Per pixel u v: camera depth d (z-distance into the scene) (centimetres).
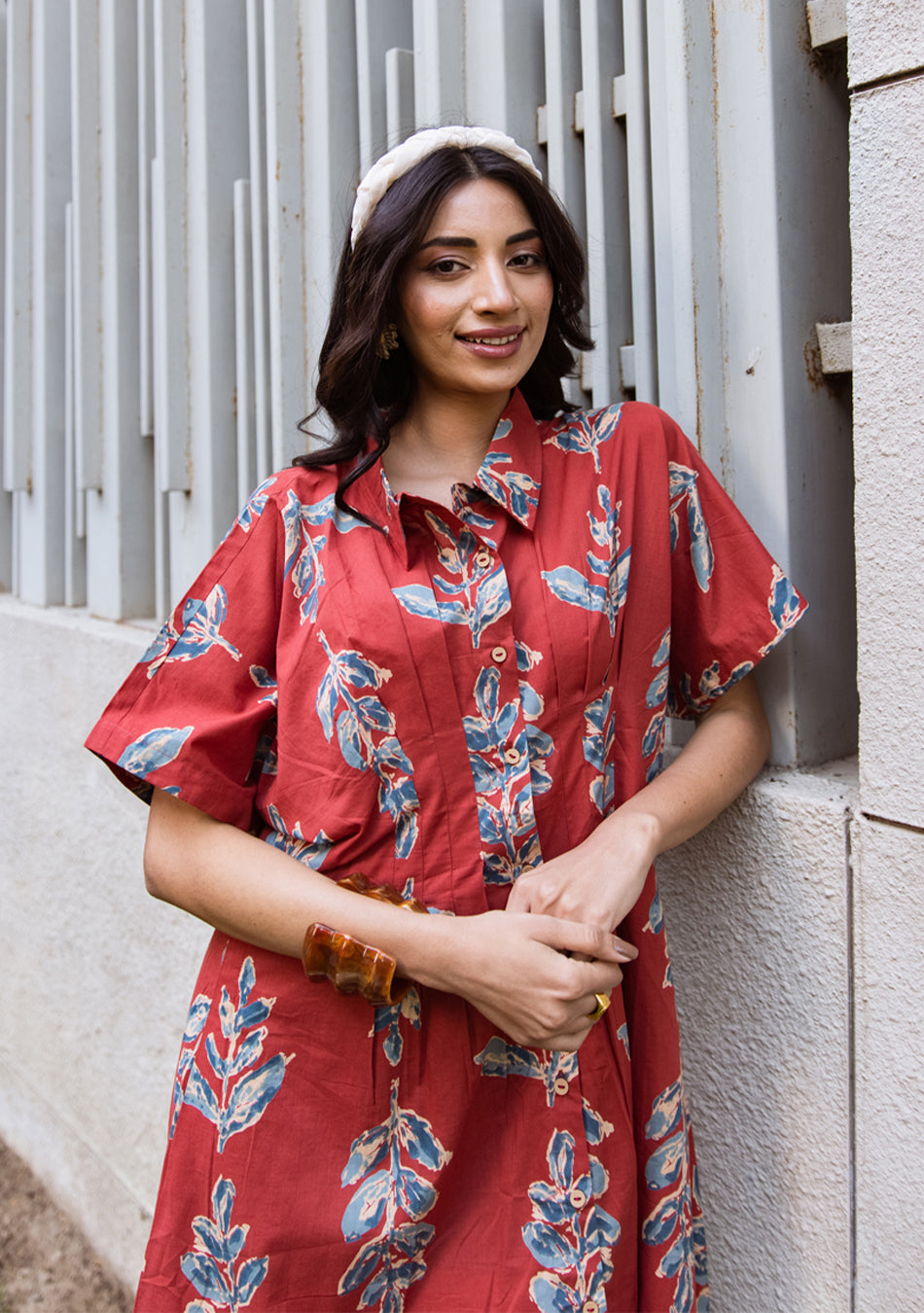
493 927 101
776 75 127
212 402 213
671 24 131
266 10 190
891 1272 121
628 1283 114
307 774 113
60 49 267
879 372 110
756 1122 135
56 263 272
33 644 269
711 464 134
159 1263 120
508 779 109
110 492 246
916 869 114
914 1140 117
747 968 134
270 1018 115
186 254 219
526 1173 112
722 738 121
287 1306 113
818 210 132
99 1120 259
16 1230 268
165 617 232
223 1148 116
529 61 162
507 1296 112
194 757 114
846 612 138
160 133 216
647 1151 119
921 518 108
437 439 122
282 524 117
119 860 244
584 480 117
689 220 132
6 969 297
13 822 289
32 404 285
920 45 103
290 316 193
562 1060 111
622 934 118
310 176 191
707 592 121
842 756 139
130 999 244
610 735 115
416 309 112
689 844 139
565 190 156
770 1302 136
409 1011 113
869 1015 120
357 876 111
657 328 140
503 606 109
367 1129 114
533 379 127
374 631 108
